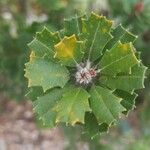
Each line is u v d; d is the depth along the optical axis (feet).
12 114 2.44
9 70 1.49
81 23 0.85
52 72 0.81
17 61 1.48
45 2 1.40
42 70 0.81
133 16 1.30
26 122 2.43
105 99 0.82
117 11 1.32
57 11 1.38
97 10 1.32
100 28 0.83
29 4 1.77
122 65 0.81
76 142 1.55
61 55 0.80
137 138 1.61
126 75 0.82
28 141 2.39
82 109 0.79
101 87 0.84
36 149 2.38
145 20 1.30
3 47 1.48
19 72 1.44
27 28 1.33
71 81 0.84
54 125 0.83
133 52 0.79
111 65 0.82
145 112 1.47
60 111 0.79
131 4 1.29
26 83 1.30
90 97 0.83
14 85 1.62
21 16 1.69
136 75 0.82
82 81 0.84
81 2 1.50
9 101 2.42
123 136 1.61
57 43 0.82
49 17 1.40
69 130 1.51
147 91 1.37
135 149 1.55
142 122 1.58
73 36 0.78
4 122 2.43
